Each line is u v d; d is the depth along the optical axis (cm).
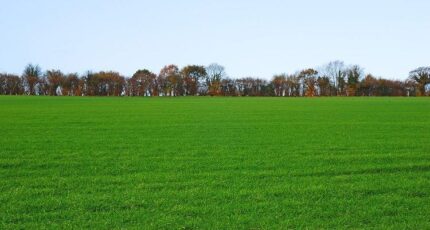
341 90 14875
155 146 2064
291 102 7494
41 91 14588
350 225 917
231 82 15200
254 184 1269
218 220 945
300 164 1596
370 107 5675
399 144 2153
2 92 14400
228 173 1425
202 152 1883
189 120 3591
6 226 898
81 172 1441
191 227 902
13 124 3184
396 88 14262
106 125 3130
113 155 1797
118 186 1239
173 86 15112
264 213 991
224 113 4484
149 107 5669
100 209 1020
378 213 993
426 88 13812
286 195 1148
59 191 1184
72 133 2614
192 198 1112
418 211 1009
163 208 1027
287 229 893
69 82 14500
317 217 967
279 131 2756
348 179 1343
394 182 1297
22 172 1440
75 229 884
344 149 1989
